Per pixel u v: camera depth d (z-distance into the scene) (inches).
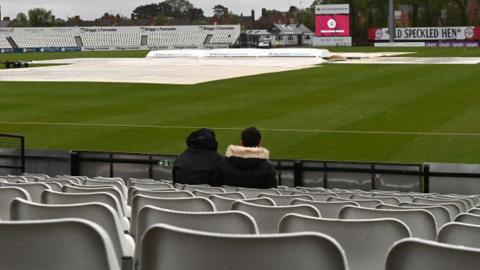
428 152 789.9
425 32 4793.3
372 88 1486.2
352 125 978.1
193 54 3078.2
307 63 2508.6
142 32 5452.8
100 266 143.6
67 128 989.2
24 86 1619.1
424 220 232.7
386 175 610.2
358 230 188.1
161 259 144.0
